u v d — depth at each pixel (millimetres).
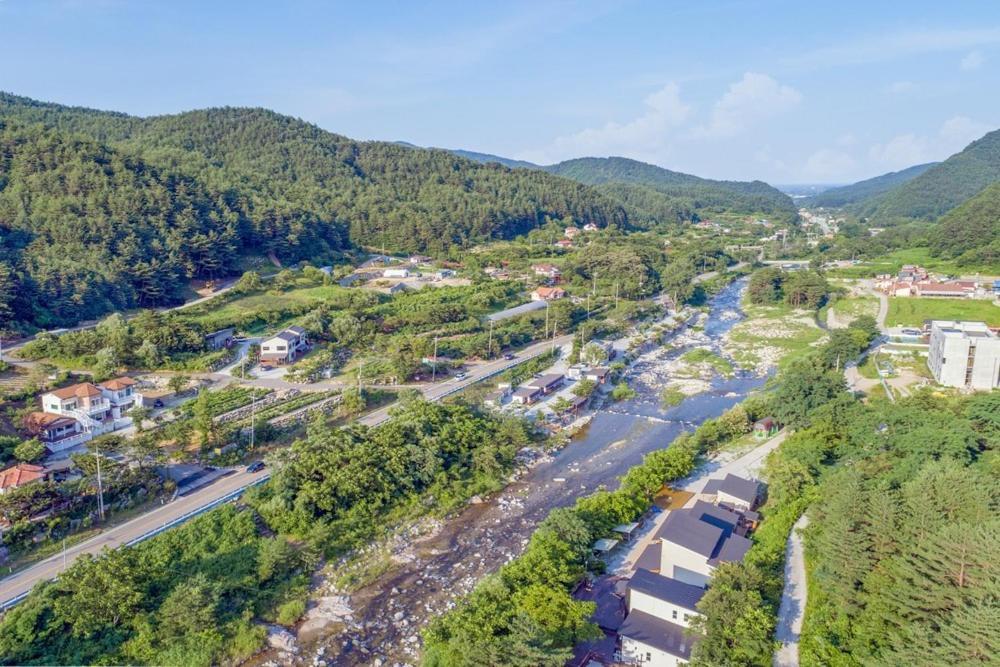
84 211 164875
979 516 55656
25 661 55469
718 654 50938
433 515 84625
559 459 104062
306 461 84188
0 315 124062
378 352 141000
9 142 179875
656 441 111688
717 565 64750
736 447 105375
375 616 65375
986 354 118312
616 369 150000
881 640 52312
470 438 99375
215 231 184500
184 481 84875
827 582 60156
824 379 108562
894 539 57594
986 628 42438
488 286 198125
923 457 78812
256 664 58562
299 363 130250
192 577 66562
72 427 92750
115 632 59594
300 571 71250
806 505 81125
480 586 61875
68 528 72500
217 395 110562
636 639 56438
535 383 132500
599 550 73938
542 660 50281
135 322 130000
